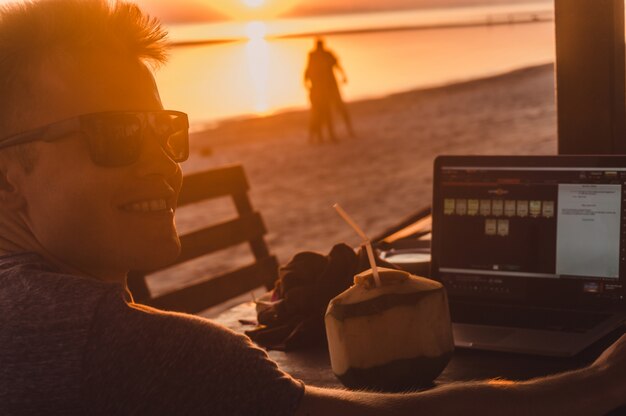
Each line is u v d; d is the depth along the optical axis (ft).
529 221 5.38
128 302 3.01
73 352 2.82
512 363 4.80
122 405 2.81
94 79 3.27
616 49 6.82
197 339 2.90
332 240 22.62
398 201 27.37
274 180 33.50
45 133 3.19
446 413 3.30
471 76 79.82
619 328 5.16
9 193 3.33
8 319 2.90
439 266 5.60
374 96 67.21
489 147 38.17
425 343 4.28
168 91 84.53
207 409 2.86
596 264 5.17
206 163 40.06
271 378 2.95
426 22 299.58
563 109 7.04
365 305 4.28
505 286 5.39
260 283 8.64
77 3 3.31
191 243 8.14
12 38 3.20
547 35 152.05
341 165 36.06
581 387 3.68
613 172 5.19
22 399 2.82
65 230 3.29
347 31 254.47
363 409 3.11
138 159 3.32
